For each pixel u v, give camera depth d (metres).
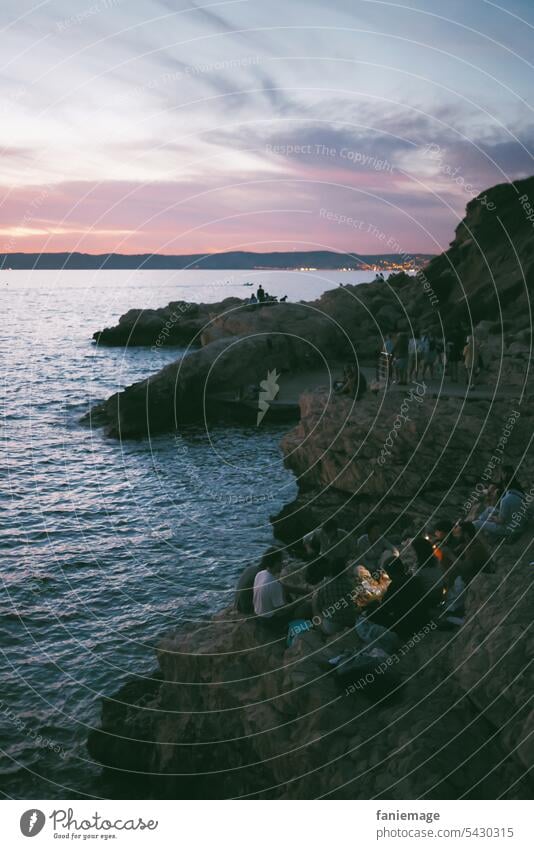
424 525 14.81
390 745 6.61
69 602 17.03
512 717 6.22
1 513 23.31
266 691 8.33
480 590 8.28
